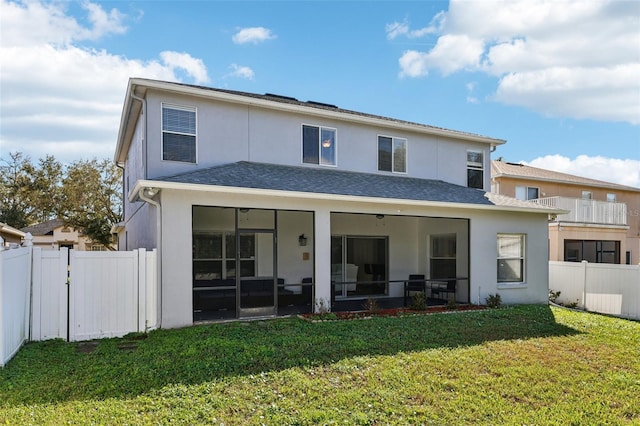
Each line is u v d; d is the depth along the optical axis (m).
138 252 7.84
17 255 6.15
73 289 7.26
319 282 9.91
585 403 4.67
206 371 5.26
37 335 6.98
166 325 8.19
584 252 21.75
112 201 29.31
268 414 4.14
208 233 12.36
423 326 8.37
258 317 9.52
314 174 11.62
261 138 11.48
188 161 10.43
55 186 35.72
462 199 12.27
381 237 14.62
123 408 4.16
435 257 14.34
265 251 12.84
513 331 8.09
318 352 6.20
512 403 4.63
